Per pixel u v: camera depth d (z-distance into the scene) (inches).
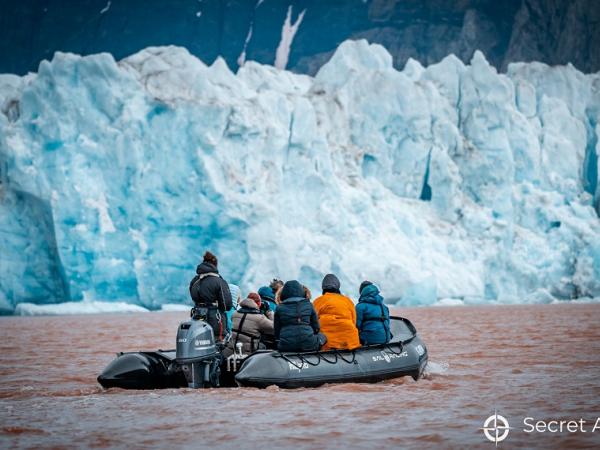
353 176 5949.8
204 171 5078.7
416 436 706.8
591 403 900.0
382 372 1071.0
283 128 5516.7
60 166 5137.8
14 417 857.5
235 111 5260.8
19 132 5216.5
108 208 5206.7
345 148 6038.4
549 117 6638.8
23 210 5285.4
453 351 1691.7
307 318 1040.8
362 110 6171.3
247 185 5191.9
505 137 6220.5
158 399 963.3
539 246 6033.5
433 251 5816.9
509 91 6417.3
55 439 724.7
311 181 5521.7
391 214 5885.8
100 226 5132.9
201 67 5713.6
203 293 1044.5
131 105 5236.2
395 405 885.8
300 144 5536.4
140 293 5206.7
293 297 1047.6
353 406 880.3
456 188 6107.3
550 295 5703.7
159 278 5196.9
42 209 5251.0
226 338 1074.1
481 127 6250.0
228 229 5113.2
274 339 1096.2
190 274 5177.2
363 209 5703.7
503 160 6171.3
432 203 6141.7
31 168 5128.0
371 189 5954.7
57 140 5137.8
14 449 682.2
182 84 5472.4
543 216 6146.7
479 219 6003.9
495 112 6250.0
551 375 1197.7
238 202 5098.4
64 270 5187.0
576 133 6668.3
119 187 5221.5
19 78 6181.1
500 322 3024.1
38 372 1408.7
